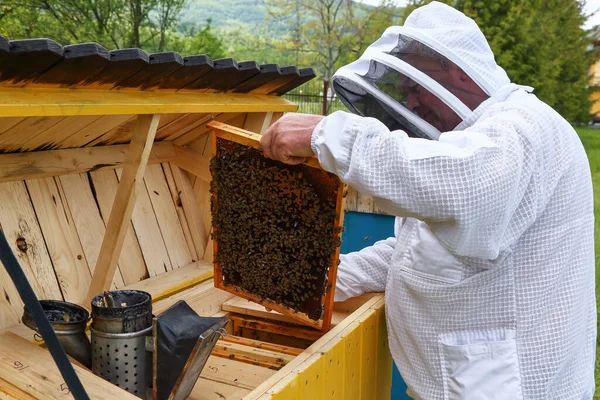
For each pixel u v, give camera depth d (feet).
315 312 5.02
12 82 3.77
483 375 4.34
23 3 41.27
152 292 6.15
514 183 3.65
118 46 46.91
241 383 4.92
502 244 4.00
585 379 4.68
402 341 4.95
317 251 4.82
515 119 3.93
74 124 5.18
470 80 4.35
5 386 3.83
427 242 4.57
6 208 5.34
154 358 3.90
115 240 5.36
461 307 4.46
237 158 5.04
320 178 4.59
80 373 3.95
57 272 5.63
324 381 4.35
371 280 5.98
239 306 6.34
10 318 5.05
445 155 3.52
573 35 55.93
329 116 3.98
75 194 6.04
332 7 55.93
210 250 7.24
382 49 4.51
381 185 3.59
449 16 4.54
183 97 5.24
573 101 58.80
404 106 4.43
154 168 7.10
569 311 4.34
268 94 6.58
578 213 4.43
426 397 4.73
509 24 46.88
